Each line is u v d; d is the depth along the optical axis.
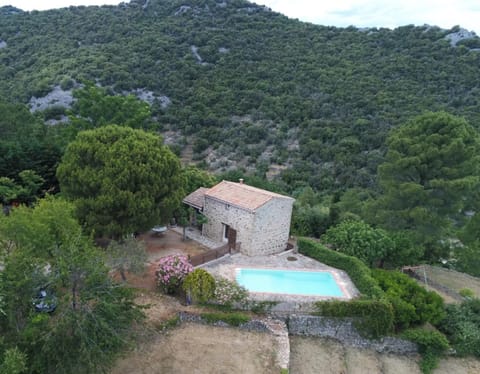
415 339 19.89
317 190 50.91
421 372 18.89
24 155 30.03
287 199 27.00
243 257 25.45
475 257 31.36
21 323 12.34
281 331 18.61
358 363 18.64
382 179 33.31
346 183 50.72
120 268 19.52
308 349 18.86
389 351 20.11
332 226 31.14
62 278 12.58
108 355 12.58
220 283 20.16
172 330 17.95
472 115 51.78
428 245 31.94
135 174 22.64
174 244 27.22
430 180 30.25
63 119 54.41
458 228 36.47
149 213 23.11
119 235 23.34
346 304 19.80
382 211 32.53
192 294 19.55
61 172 23.38
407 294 21.77
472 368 19.72
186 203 30.52
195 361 16.02
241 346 17.39
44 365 11.72
